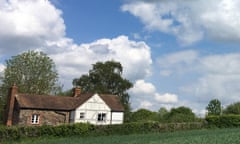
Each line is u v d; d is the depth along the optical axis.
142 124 52.44
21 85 79.06
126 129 51.22
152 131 52.66
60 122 61.72
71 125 48.31
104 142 37.72
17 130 44.97
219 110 91.50
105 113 64.88
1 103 77.25
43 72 81.19
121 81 97.69
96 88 95.88
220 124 58.25
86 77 99.56
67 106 63.25
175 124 55.03
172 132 50.72
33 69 80.19
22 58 80.62
